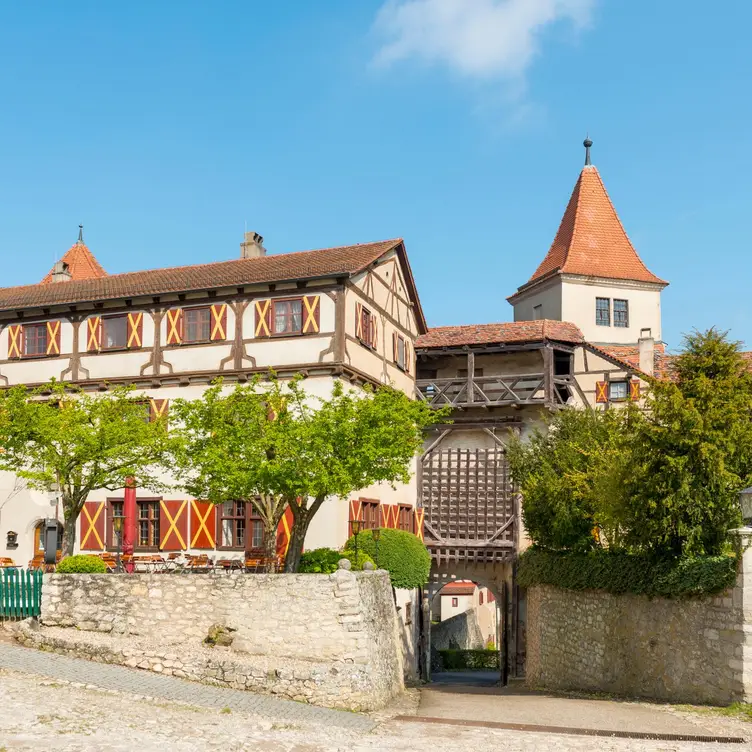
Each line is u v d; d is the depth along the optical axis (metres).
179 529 24.30
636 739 13.47
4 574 18.44
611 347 34.25
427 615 31.03
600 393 30.95
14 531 26.11
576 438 24.16
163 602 17.83
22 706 12.54
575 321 36.00
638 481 17.41
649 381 17.66
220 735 12.24
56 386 22.59
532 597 27.22
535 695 20.78
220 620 17.55
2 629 17.77
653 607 18.25
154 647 16.95
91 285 28.25
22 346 26.89
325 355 23.73
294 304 24.33
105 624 17.97
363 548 22.88
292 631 17.16
